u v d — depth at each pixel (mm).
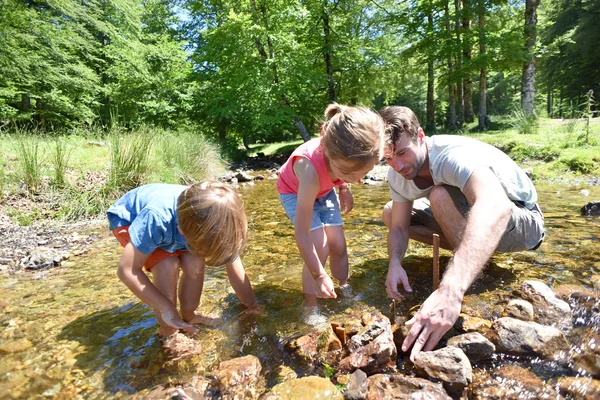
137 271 1787
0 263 3117
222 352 1690
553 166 6992
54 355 1692
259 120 14000
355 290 2225
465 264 1560
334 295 1946
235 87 14242
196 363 1613
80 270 2893
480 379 1377
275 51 14445
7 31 11828
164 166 6836
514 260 2428
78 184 5453
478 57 13734
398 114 2035
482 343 1468
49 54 13531
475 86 31344
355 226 3697
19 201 4855
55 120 15133
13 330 1934
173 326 1770
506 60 13711
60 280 2674
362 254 2844
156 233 1812
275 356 1650
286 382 1421
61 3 13477
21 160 5406
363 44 16969
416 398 1290
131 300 2287
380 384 1371
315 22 15750
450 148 2008
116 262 3064
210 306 2148
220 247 1694
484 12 14430
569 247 2609
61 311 2154
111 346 1761
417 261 2580
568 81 23031
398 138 1993
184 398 1324
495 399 1270
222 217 1683
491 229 1616
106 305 2223
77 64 14961
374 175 8469
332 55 16359
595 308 1767
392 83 19453
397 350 1617
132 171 5668
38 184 5219
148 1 22000
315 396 1344
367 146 1724
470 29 14719
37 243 3699
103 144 8305
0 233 3994
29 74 12859
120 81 17391
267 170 11297
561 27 22672
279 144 20516
